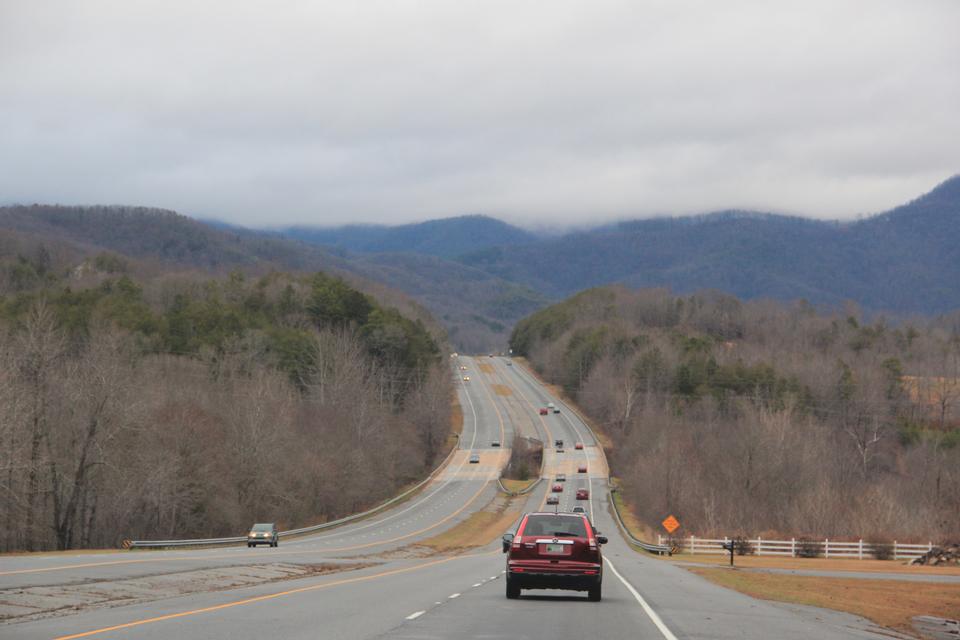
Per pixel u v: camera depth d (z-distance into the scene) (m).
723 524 107.44
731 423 149.50
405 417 179.50
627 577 41.53
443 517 129.25
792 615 26.84
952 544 77.81
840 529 98.62
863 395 163.25
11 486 79.00
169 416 98.06
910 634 27.81
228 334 157.88
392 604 24.66
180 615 20.88
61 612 21.33
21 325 114.38
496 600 26.83
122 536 94.31
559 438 199.75
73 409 83.00
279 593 27.52
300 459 118.44
